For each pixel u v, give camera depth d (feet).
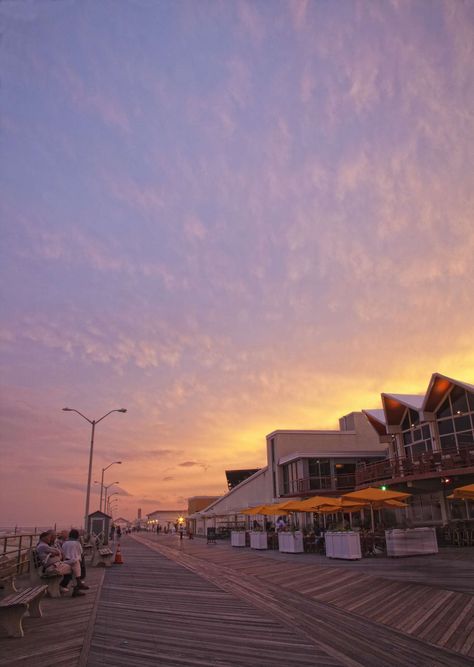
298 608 34.55
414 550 69.15
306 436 166.71
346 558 69.82
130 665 21.06
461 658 22.33
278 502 160.86
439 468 92.84
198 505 318.45
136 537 248.11
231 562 74.90
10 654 22.75
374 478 112.68
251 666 21.07
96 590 44.45
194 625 29.07
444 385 103.86
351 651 23.44
